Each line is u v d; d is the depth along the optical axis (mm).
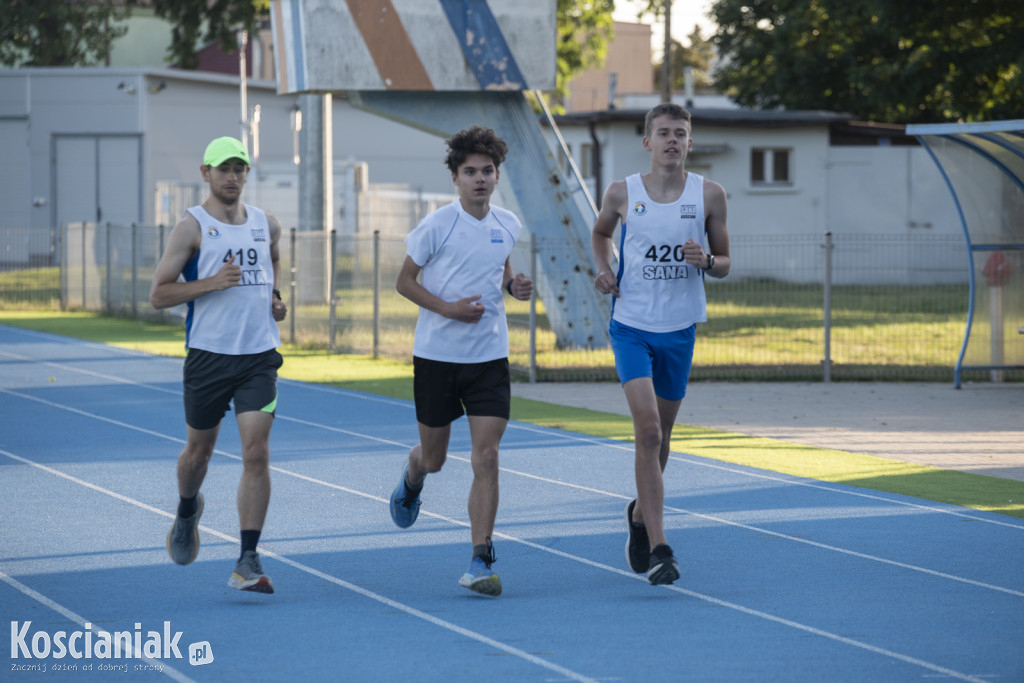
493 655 9344
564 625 10195
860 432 21625
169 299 10617
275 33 31875
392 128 77562
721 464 18328
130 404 24312
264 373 10945
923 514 14906
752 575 11938
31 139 71562
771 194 60375
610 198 11992
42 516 14383
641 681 8758
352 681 8719
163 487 16172
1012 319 28578
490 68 31672
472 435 11383
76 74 70812
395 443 20000
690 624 10242
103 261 46969
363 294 35906
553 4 32125
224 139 10984
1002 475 17594
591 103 129750
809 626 10203
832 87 73500
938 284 38594
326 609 10633
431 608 10688
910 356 31906
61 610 10547
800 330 35188
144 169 70500
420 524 14117
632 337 11789
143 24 100562
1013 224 28469
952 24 60938
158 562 12250
